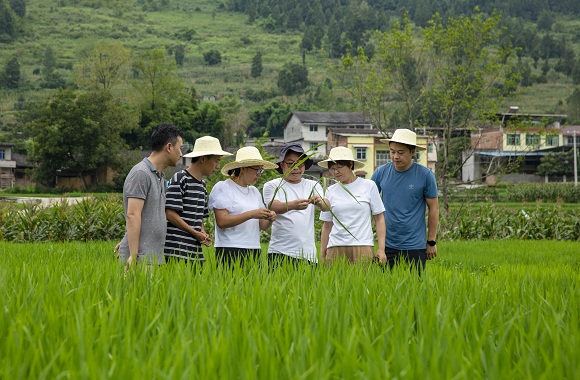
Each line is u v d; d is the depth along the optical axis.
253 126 136.12
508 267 11.26
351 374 3.19
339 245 8.60
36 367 3.28
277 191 8.38
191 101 100.19
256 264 6.89
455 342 3.79
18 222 20.45
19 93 173.50
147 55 98.19
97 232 20.55
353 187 8.66
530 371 3.37
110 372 3.03
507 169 26.64
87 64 115.25
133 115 85.75
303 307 4.90
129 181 7.18
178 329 3.95
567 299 5.46
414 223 8.83
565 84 188.50
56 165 76.56
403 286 5.96
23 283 5.52
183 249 7.69
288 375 3.20
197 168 7.84
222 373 3.08
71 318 4.09
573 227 24.34
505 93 25.86
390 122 72.19
